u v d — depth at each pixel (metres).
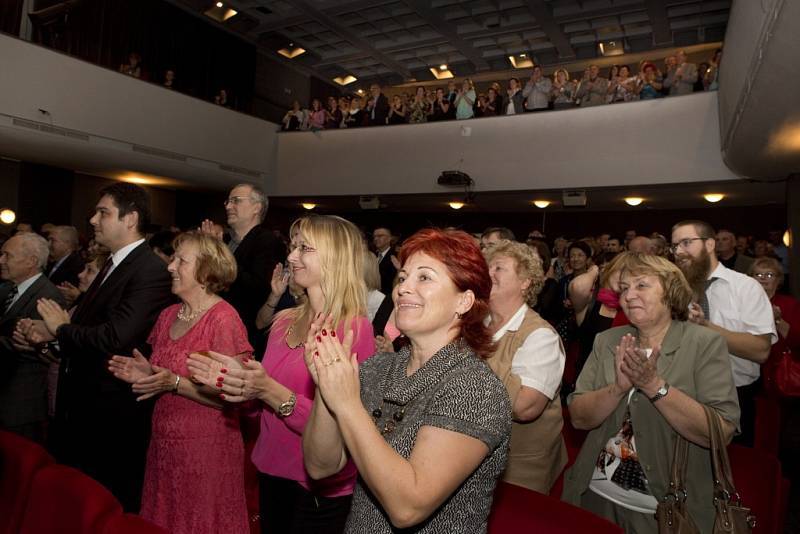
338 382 0.95
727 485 1.45
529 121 9.22
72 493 1.26
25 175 9.61
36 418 2.60
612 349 1.78
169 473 1.77
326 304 1.59
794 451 3.77
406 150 10.23
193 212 12.48
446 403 0.96
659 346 1.68
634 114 8.41
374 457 0.89
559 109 8.98
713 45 10.71
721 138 7.10
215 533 1.78
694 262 2.43
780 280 3.10
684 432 1.49
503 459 1.03
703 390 1.57
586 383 1.79
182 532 1.74
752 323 2.29
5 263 2.59
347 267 1.62
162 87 9.70
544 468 1.75
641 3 9.53
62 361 2.23
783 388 2.63
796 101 4.34
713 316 2.38
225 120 10.74
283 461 1.56
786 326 2.73
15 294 2.69
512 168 9.33
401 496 0.87
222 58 12.14
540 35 11.22
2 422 2.51
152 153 9.65
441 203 11.03
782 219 9.70
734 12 4.76
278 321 1.79
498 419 0.97
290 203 12.16
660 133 8.21
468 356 1.05
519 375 1.71
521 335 1.77
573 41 11.23
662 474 1.56
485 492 1.01
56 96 8.33
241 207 3.19
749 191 8.48
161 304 2.12
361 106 10.97
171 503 1.76
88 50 9.80
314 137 11.14
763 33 3.75
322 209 12.90
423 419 0.97
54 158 9.32
